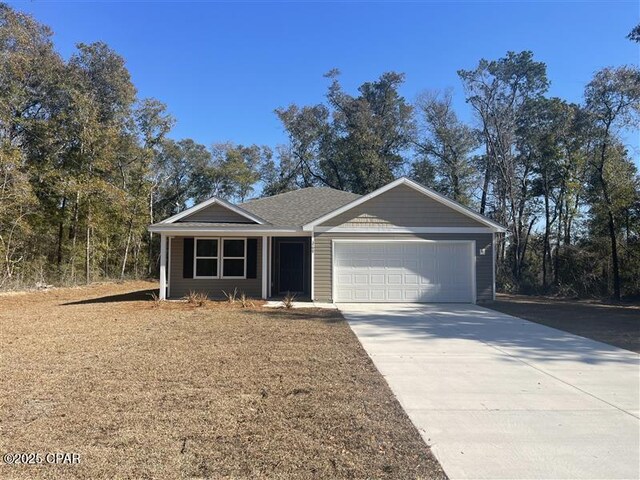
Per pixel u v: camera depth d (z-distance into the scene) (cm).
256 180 4503
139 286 2588
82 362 695
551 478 350
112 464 365
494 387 587
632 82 2091
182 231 1606
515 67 3128
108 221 2912
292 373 641
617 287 2069
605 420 471
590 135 2398
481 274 1636
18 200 2131
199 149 4347
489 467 367
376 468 364
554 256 2855
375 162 3766
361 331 1002
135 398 526
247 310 1359
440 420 469
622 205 2084
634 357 766
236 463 369
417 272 1636
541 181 2958
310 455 386
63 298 1806
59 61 2669
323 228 1628
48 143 2497
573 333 1005
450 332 1005
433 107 3619
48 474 349
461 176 3525
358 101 3931
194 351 777
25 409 488
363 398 535
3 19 2380
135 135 3241
